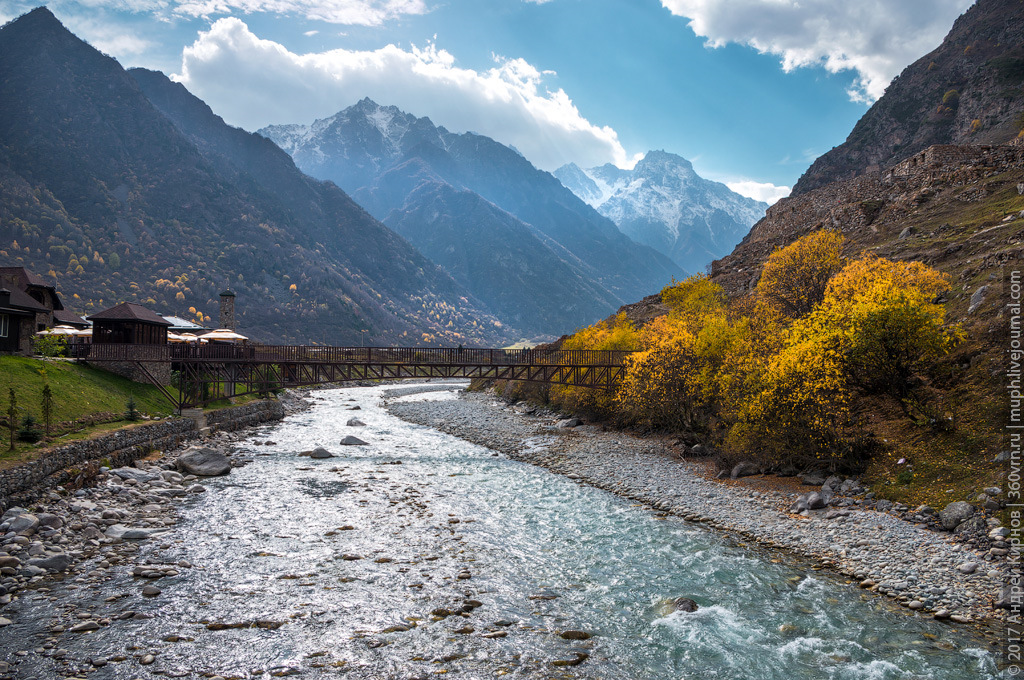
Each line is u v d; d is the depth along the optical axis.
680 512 27.14
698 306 59.78
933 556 19.50
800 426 29.14
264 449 43.62
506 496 30.38
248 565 20.11
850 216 66.50
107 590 17.70
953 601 16.88
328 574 19.47
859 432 28.44
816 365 28.44
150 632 15.27
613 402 51.50
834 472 28.33
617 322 66.62
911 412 28.34
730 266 84.44
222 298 78.12
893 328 27.81
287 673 13.53
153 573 18.94
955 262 40.16
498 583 19.03
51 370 36.47
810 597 17.91
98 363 43.38
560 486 32.72
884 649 14.78
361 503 28.42
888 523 22.52
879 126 153.00
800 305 45.56
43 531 21.11
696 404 41.50
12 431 25.41
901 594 17.67
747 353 35.09
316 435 51.97
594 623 16.38
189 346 47.78
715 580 19.31
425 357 51.97
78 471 26.16
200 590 17.95
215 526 24.33
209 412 47.12
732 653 14.76
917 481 24.41
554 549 22.34
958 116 129.38
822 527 23.33
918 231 51.88
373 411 77.94
